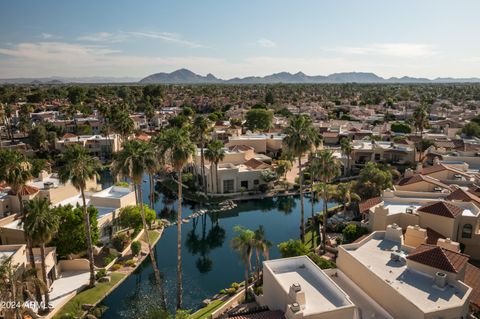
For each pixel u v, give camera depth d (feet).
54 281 159.84
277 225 233.96
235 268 182.50
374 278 112.68
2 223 180.04
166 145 142.10
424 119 384.47
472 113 579.89
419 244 139.03
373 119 582.35
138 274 175.22
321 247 185.06
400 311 101.81
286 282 115.34
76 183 150.41
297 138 189.98
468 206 165.68
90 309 143.54
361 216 208.13
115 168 140.97
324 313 96.99
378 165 288.10
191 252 200.23
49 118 558.97
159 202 279.69
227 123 543.80
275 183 304.50
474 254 155.84
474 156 270.46
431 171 224.94
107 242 190.60
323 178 197.88
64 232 165.68
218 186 288.51
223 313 134.41
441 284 105.81
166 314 126.41
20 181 168.45
